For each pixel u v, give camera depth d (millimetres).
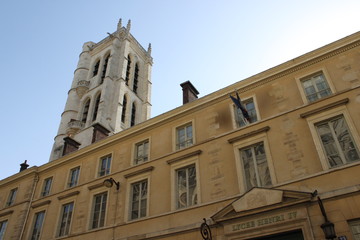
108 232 16156
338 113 12633
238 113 15852
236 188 13445
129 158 18516
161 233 14148
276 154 13188
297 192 11336
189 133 17016
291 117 13742
